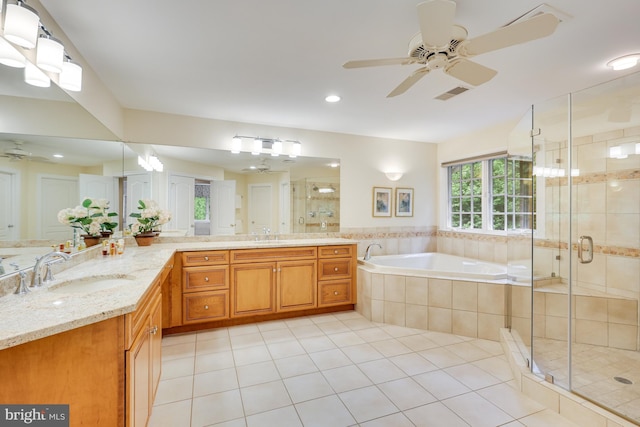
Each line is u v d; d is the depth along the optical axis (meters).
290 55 2.03
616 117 2.56
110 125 2.63
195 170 3.40
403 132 4.03
